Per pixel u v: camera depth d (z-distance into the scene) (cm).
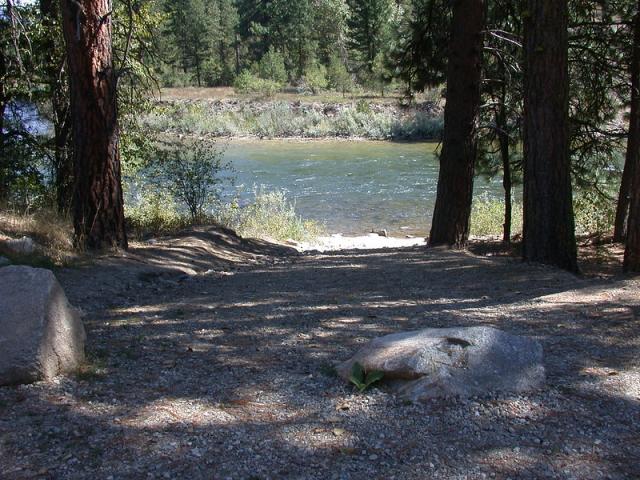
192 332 572
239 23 8819
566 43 909
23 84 1288
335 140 5272
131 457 326
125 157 1471
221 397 406
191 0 7812
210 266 1082
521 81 1438
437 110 5591
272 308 680
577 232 2030
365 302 705
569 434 342
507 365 406
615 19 1436
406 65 1617
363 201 2903
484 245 1603
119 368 463
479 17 1283
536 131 921
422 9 1573
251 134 5588
